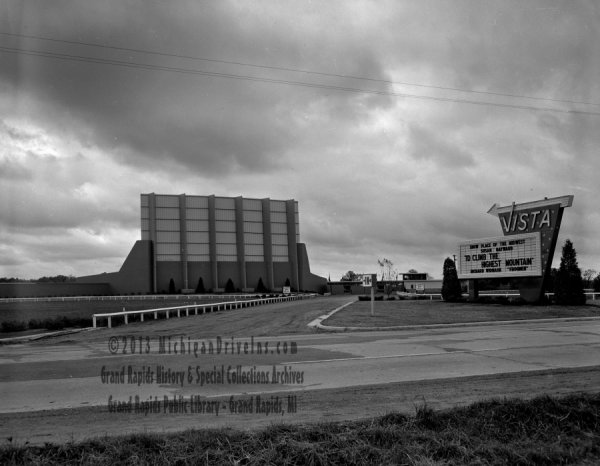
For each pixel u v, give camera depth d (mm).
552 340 17609
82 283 95375
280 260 105938
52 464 5309
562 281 36938
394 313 31094
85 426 7156
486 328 23359
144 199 97688
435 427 6418
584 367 11836
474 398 8656
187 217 99875
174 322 30688
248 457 5398
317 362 12781
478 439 6008
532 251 36781
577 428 6438
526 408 6840
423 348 15555
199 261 99938
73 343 19656
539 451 5723
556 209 35562
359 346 16188
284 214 107125
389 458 5473
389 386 9781
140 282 95000
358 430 6125
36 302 80312
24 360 14039
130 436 5957
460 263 42031
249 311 40812
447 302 44000
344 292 108875
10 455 5473
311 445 5598
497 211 39688
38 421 7453
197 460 5336
